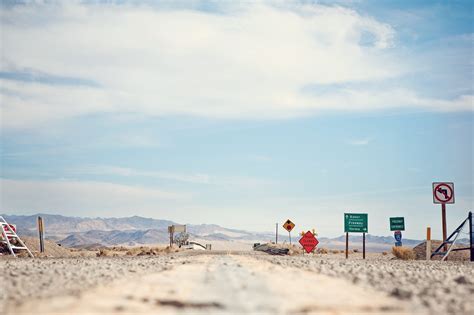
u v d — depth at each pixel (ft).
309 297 46.39
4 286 55.57
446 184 186.70
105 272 74.74
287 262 106.11
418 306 42.27
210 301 43.47
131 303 43.09
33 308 40.60
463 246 191.93
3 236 186.09
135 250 255.91
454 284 61.26
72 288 53.26
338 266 94.02
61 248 220.84
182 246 337.72
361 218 176.14
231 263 99.81
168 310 40.29
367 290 52.26
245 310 39.78
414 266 111.75
